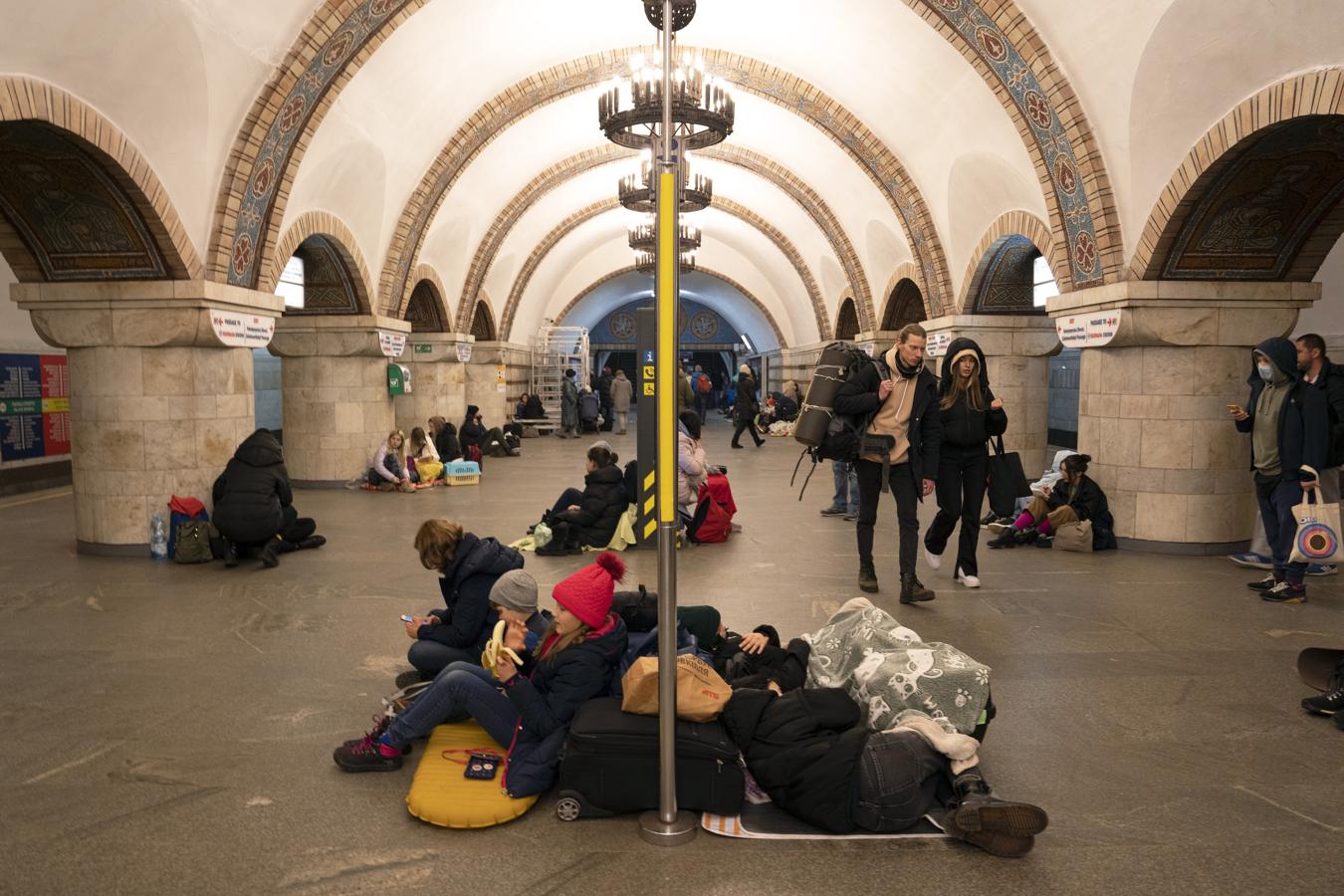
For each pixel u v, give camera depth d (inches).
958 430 247.4
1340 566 280.2
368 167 436.5
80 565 290.2
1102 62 291.6
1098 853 115.3
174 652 199.0
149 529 306.8
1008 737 152.2
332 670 186.9
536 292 1036.5
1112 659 193.2
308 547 318.7
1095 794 131.4
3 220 286.7
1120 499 319.9
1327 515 225.5
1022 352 487.2
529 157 636.1
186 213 295.3
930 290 522.3
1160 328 302.7
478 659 167.6
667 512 116.3
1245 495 310.3
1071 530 313.7
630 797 123.6
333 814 125.8
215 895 106.0
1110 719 159.9
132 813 126.0
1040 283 464.8
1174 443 308.5
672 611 117.6
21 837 119.4
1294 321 302.8
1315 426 230.8
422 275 593.6
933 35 378.6
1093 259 323.6
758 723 127.2
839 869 111.7
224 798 130.6
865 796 119.0
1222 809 126.7
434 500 446.9
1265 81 250.2
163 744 150.0
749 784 132.7
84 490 309.6
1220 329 300.8
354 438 498.9
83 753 146.4
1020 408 490.9
